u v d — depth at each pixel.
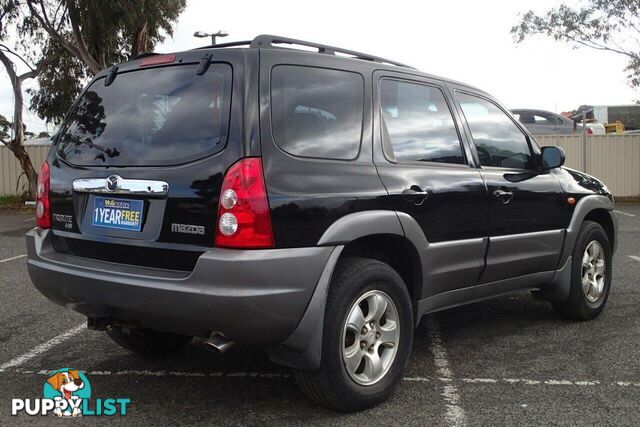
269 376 3.97
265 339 2.99
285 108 3.15
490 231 4.20
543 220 4.68
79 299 3.31
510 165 4.59
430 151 3.93
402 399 3.56
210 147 3.03
